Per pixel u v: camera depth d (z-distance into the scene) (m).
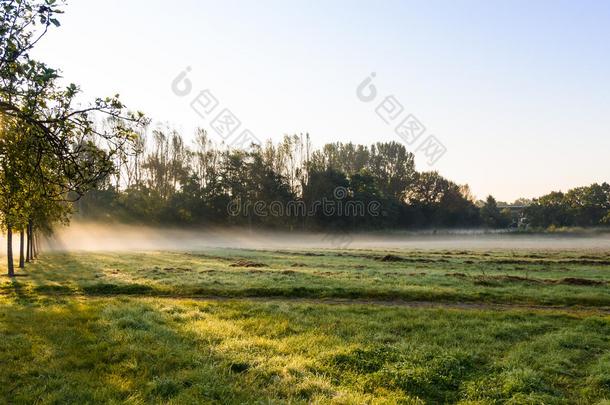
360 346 10.63
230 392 7.91
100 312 14.65
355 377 8.84
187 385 8.37
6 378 8.59
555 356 10.41
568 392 8.49
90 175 11.55
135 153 11.80
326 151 99.12
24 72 9.52
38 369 9.05
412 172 108.25
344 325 13.34
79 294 20.34
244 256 44.78
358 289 20.53
